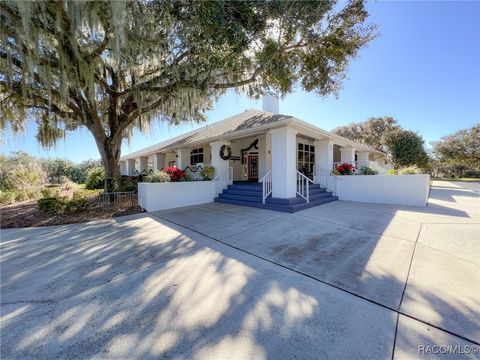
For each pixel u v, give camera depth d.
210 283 2.65
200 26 5.27
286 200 7.15
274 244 3.98
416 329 1.80
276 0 5.02
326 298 2.28
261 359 1.55
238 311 2.09
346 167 9.84
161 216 6.63
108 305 2.24
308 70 7.26
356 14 5.85
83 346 1.70
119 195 8.56
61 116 8.15
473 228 4.70
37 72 6.09
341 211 6.82
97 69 6.61
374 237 4.23
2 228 5.55
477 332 1.75
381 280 2.62
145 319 2.01
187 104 7.62
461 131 23.77
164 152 15.75
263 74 7.34
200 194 9.05
